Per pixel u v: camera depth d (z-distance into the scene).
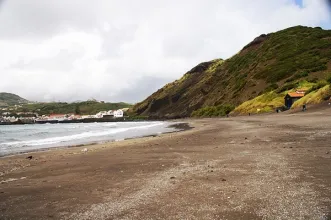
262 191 7.25
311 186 7.36
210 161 12.12
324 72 79.31
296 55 106.62
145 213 6.25
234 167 10.46
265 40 167.00
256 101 81.19
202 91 178.75
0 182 10.54
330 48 98.69
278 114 56.47
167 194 7.57
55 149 23.72
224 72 180.50
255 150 14.23
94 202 7.23
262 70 108.94
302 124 26.81
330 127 21.59
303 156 11.43
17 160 17.17
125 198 7.43
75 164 13.84
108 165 12.87
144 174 10.31
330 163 9.80
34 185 9.59
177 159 13.38
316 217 5.46
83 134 48.66
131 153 16.83
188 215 5.98
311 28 134.62
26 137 46.28
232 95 114.00
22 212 6.73
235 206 6.33
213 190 7.66
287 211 5.84
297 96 63.78
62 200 7.55
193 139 23.39
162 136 31.08
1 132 72.50
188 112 166.75
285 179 8.20
